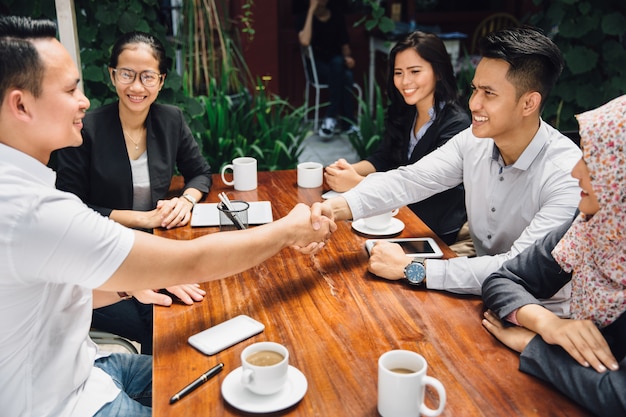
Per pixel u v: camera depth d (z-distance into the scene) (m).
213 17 4.11
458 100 2.63
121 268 1.24
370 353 1.39
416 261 1.70
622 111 1.20
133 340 2.23
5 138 1.25
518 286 1.51
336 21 6.26
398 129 2.77
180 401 1.24
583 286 1.38
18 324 1.23
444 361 1.37
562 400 1.25
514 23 6.70
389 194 2.08
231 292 1.68
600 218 1.27
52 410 1.33
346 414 1.20
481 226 2.09
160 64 2.31
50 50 1.24
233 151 3.81
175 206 2.23
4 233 1.14
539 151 1.85
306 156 5.82
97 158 2.32
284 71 6.95
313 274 1.78
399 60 2.59
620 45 3.48
